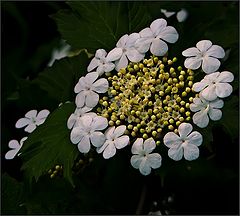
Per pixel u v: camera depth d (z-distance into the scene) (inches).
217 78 23.1
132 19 24.6
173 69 23.5
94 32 24.7
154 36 23.5
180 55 24.4
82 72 24.6
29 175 24.0
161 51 23.4
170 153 22.9
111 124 23.3
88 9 24.8
